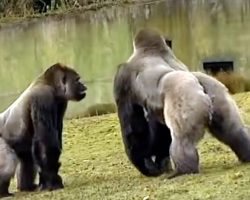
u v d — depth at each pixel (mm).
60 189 13336
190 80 12375
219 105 12586
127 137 13570
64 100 13836
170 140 13438
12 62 24109
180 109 12219
